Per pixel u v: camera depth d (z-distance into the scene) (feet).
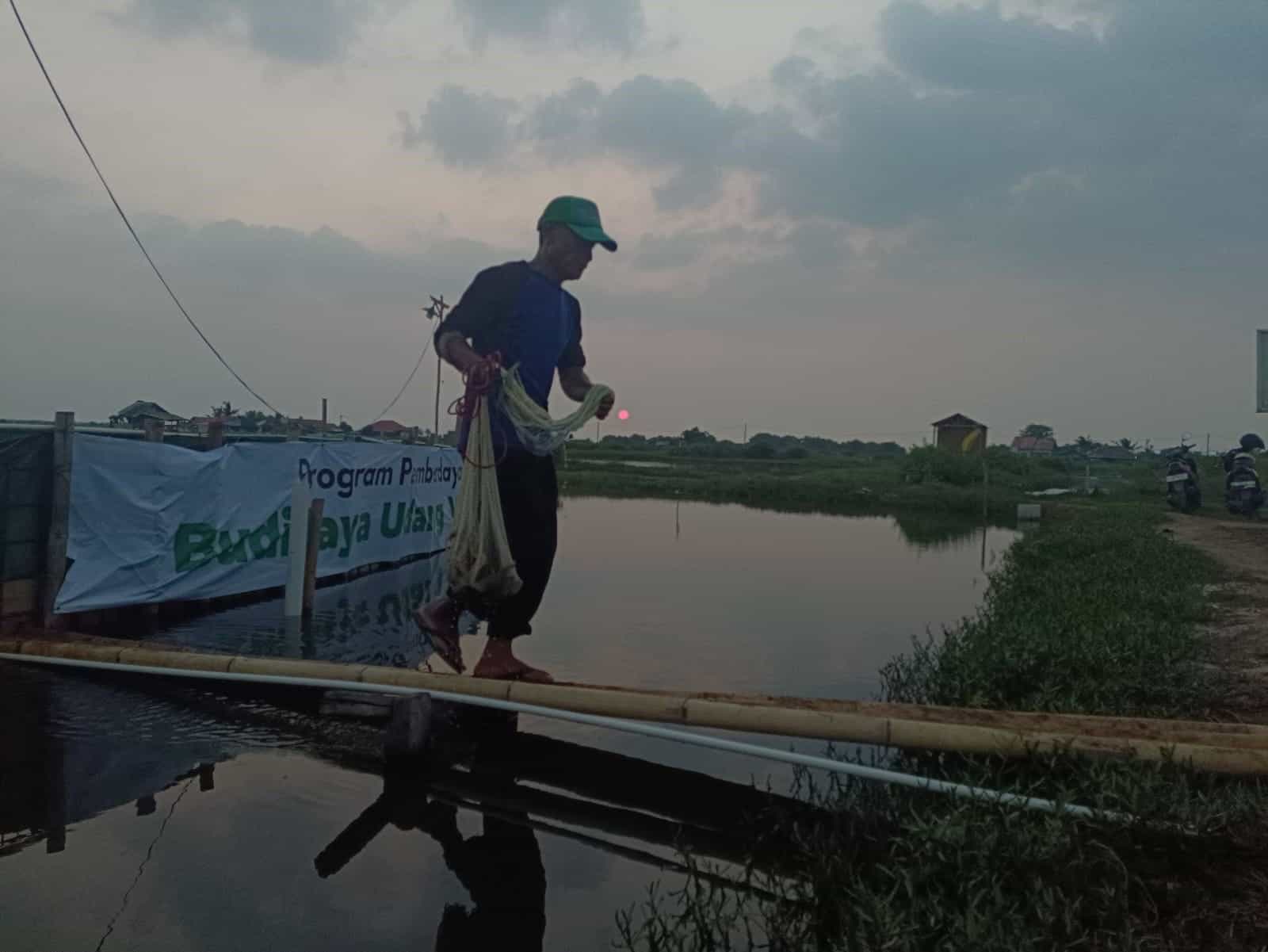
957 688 17.16
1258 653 19.47
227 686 18.40
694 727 14.71
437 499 40.88
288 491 29.40
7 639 19.97
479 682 15.43
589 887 11.14
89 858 11.44
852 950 8.42
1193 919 8.79
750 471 139.33
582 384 16.72
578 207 15.90
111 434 24.80
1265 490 70.64
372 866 11.48
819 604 31.60
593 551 47.19
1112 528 46.37
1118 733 12.89
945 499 87.56
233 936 9.74
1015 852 9.74
